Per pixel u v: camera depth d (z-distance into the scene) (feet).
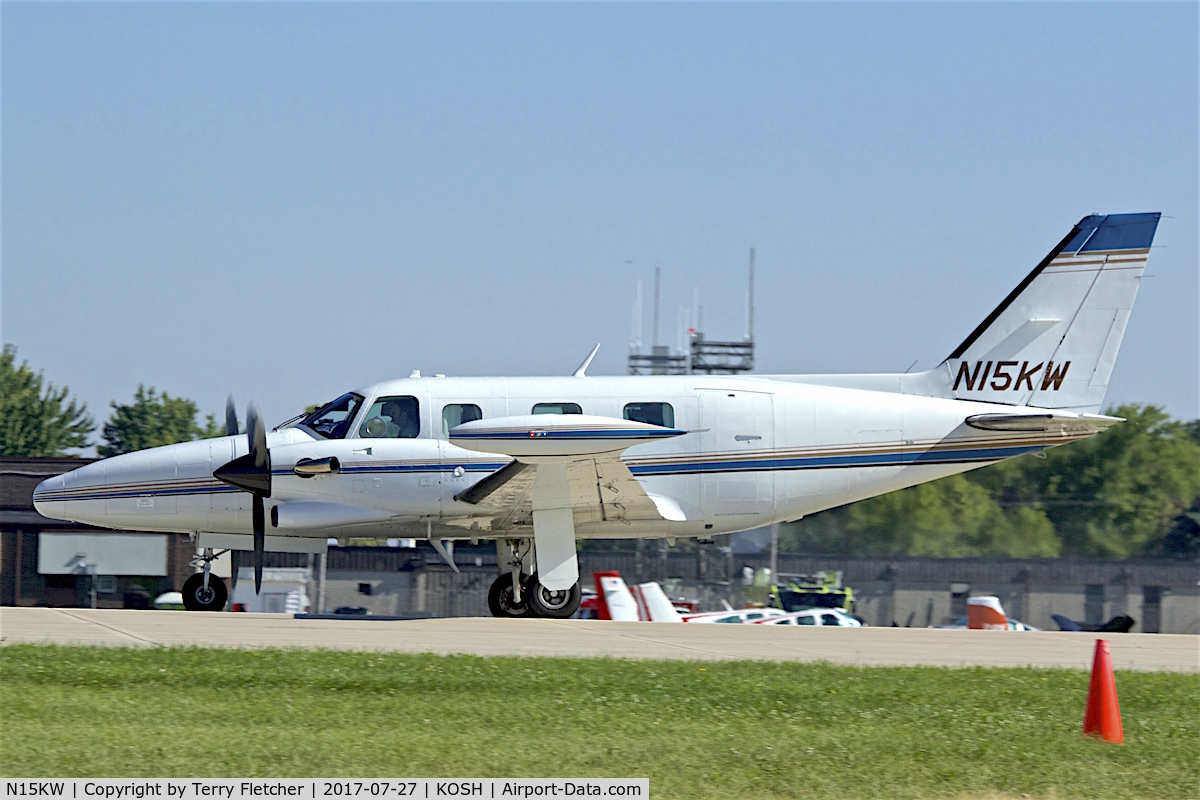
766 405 196.54
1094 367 205.05
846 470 198.08
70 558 430.20
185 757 86.12
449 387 191.83
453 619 183.11
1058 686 130.31
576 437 161.27
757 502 196.13
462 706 107.45
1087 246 205.16
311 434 189.78
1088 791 88.02
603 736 98.12
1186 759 97.81
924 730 106.01
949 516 463.83
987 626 297.53
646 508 186.91
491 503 185.88
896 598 457.68
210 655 126.72
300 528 188.14
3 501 426.51
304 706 104.88
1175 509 461.78
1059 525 464.24
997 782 88.99
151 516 193.77
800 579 458.50
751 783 86.28
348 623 170.91
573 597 192.34
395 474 187.11
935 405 200.75
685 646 155.53
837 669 135.44
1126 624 402.31
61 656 123.34
